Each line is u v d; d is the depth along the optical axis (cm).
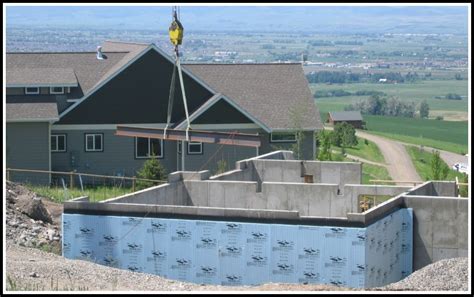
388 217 2530
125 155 4906
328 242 2355
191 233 2439
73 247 2506
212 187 2992
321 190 2939
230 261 2414
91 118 4866
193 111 5022
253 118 4966
